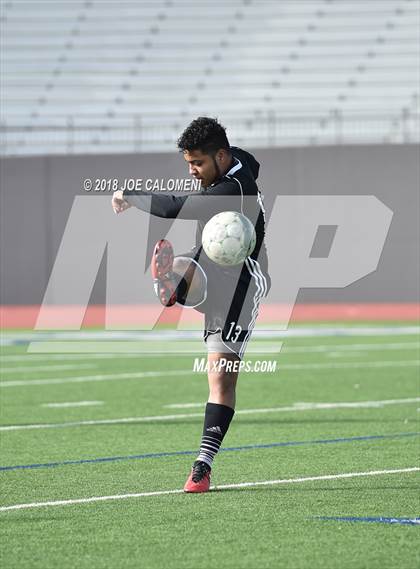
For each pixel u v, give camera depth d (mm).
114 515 17375
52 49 105062
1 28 106250
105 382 40875
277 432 27688
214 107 100938
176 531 16188
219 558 14547
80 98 101750
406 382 40094
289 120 87750
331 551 14891
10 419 30672
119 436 27188
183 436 27141
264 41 105062
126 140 89062
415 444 25500
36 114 99375
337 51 103812
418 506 18016
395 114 94000
